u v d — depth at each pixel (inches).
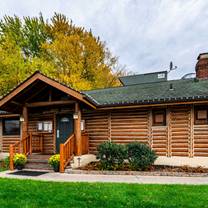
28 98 536.1
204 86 521.7
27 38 1200.8
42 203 257.8
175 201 259.3
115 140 530.6
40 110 615.5
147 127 504.7
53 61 1032.8
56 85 479.2
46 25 1204.5
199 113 467.8
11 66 895.1
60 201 263.4
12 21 1192.2
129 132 519.8
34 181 354.6
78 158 475.8
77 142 485.4
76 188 309.0
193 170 428.1
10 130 666.2
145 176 396.2
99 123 551.2
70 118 577.6
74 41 1050.1
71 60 1021.2
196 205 248.2
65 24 1137.4
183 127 476.1
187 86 547.5
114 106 503.2
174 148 480.1
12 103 523.5
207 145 456.4
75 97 472.4
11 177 395.5
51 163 450.0
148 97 504.1
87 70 1085.8
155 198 269.4
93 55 1094.4
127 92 594.6
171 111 487.5
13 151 483.2
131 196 277.6
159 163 487.5
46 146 602.5
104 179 373.7
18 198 273.0
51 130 599.8
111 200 264.8
